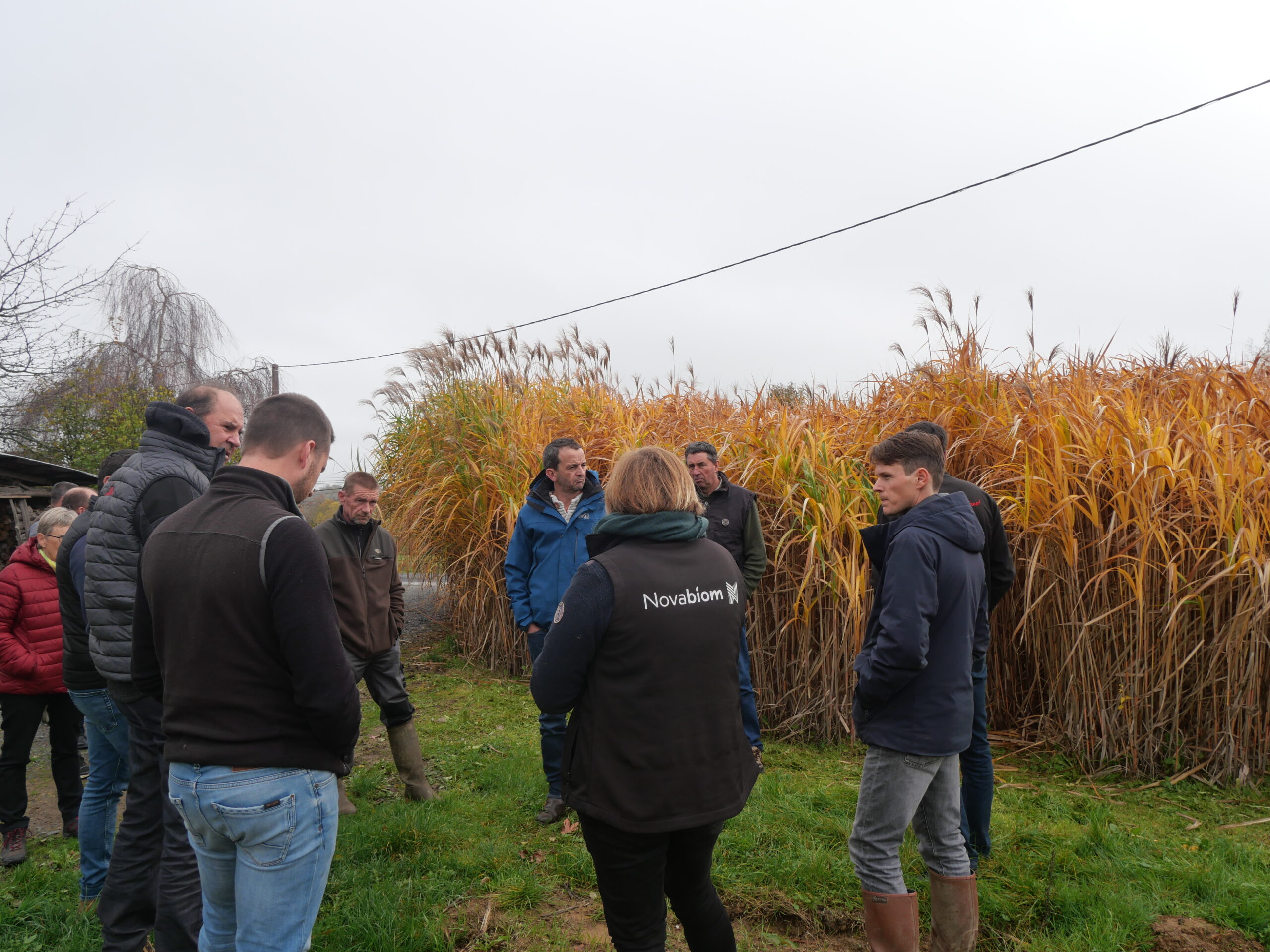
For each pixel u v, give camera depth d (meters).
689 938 1.99
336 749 1.71
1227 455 3.72
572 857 3.05
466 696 5.54
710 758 1.80
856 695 2.25
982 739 2.86
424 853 3.10
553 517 3.61
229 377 14.40
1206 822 3.36
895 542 2.17
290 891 1.67
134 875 2.36
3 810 3.14
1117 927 2.50
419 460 6.87
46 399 10.78
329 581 1.70
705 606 1.82
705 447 3.99
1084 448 4.02
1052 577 4.14
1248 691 3.68
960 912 2.29
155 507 2.29
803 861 2.93
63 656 2.96
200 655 1.62
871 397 5.53
